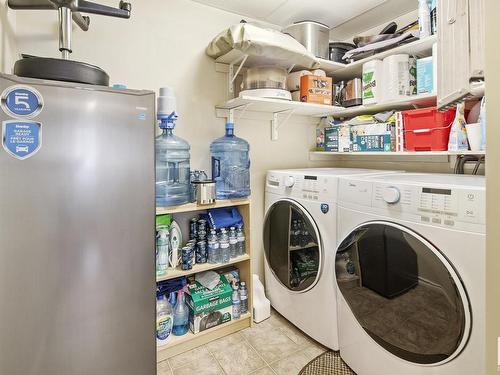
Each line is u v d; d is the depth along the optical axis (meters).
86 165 1.00
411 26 1.77
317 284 1.61
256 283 2.03
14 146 0.89
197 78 1.91
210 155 1.98
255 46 1.56
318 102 1.94
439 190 1.03
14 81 0.89
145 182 1.12
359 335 1.37
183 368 1.50
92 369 1.04
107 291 1.05
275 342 1.71
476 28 0.68
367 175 1.54
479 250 0.92
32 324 0.94
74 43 1.53
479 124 1.37
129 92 1.07
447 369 1.02
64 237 0.97
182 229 1.88
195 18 1.89
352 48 2.13
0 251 0.89
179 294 1.67
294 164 2.38
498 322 0.48
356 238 1.36
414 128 1.65
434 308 1.04
